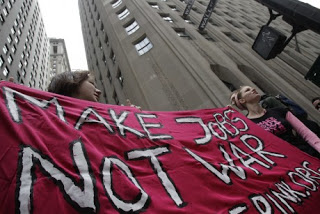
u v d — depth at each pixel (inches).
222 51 658.8
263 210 98.8
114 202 74.6
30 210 64.3
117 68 887.1
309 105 497.0
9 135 78.4
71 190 71.7
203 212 87.7
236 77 540.1
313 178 126.0
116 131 107.7
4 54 1371.8
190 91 507.8
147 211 77.4
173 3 952.9
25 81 1724.9
